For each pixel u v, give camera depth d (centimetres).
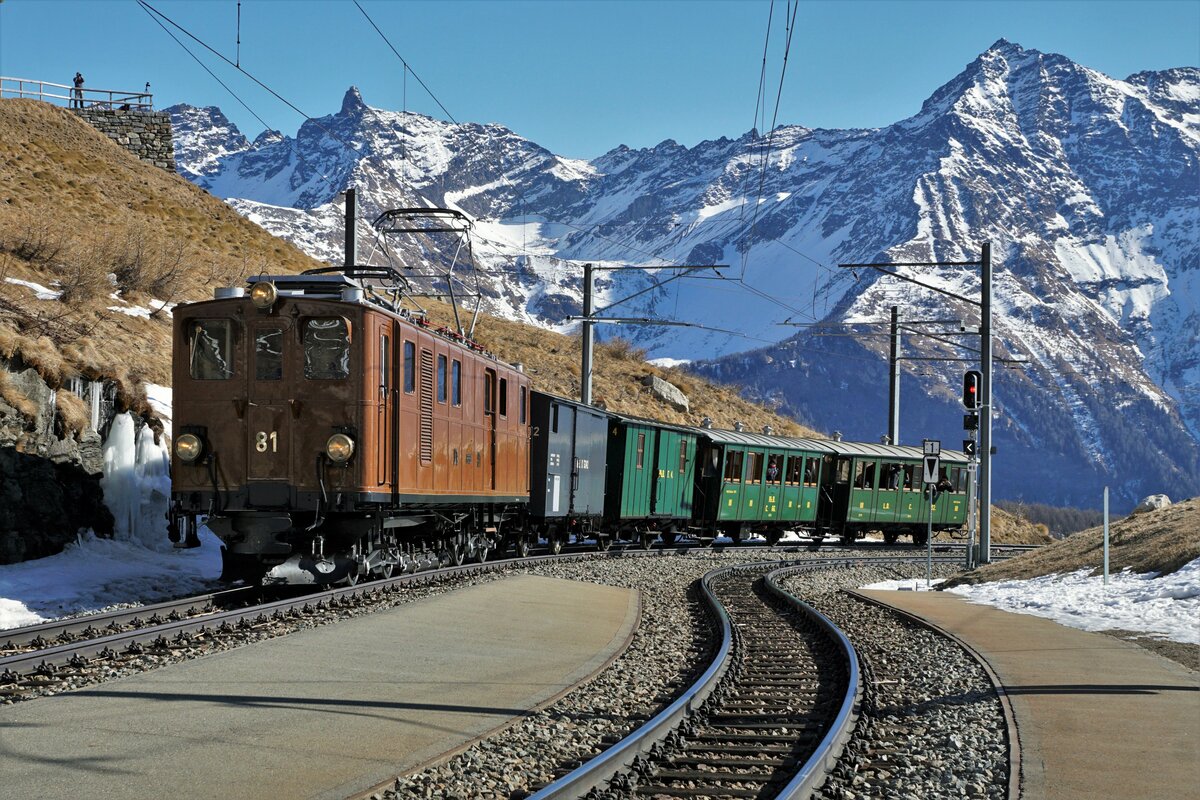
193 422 1650
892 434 5162
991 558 3716
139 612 1407
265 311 1639
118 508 2067
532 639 1422
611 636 1509
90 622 1324
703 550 3591
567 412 2919
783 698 1135
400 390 1716
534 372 5809
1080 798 734
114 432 2133
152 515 2142
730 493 3997
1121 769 809
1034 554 2802
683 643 1528
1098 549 2453
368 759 787
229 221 5609
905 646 1558
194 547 2177
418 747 829
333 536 1709
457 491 2034
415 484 1794
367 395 1627
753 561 3244
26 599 1559
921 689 1212
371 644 1276
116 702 922
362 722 898
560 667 1230
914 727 1006
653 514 3606
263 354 1641
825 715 1037
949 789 777
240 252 5016
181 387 1656
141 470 2166
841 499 4503
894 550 4303
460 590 1795
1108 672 1236
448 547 2225
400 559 1941
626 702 1069
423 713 948
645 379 6569
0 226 3000
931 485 2716
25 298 2456
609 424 3369
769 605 2050
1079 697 1089
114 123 6088
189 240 4706
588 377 3734
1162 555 2130
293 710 922
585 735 913
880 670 1342
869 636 1675
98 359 2220
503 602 1733
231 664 1105
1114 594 1944
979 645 1473
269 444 1634
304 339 1633
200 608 1515
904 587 2667
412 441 1778
